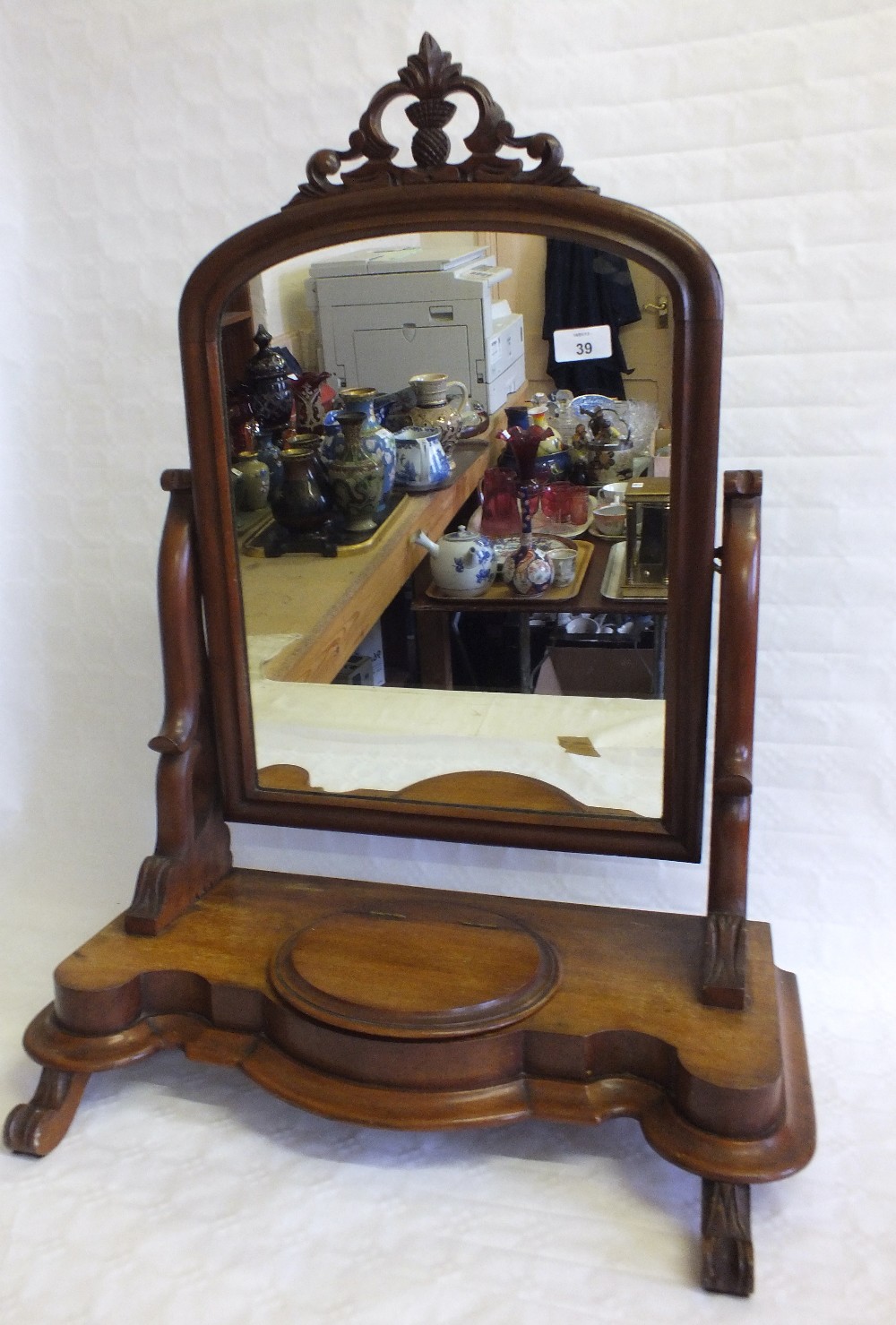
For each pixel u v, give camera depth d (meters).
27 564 1.07
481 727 0.87
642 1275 0.73
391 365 0.81
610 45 0.81
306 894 0.93
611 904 1.02
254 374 0.83
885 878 0.97
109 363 0.99
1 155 0.95
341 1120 0.76
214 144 0.91
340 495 0.84
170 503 0.87
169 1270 0.74
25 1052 0.90
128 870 1.15
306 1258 0.75
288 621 0.88
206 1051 0.82
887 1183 0.79
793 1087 0.78
